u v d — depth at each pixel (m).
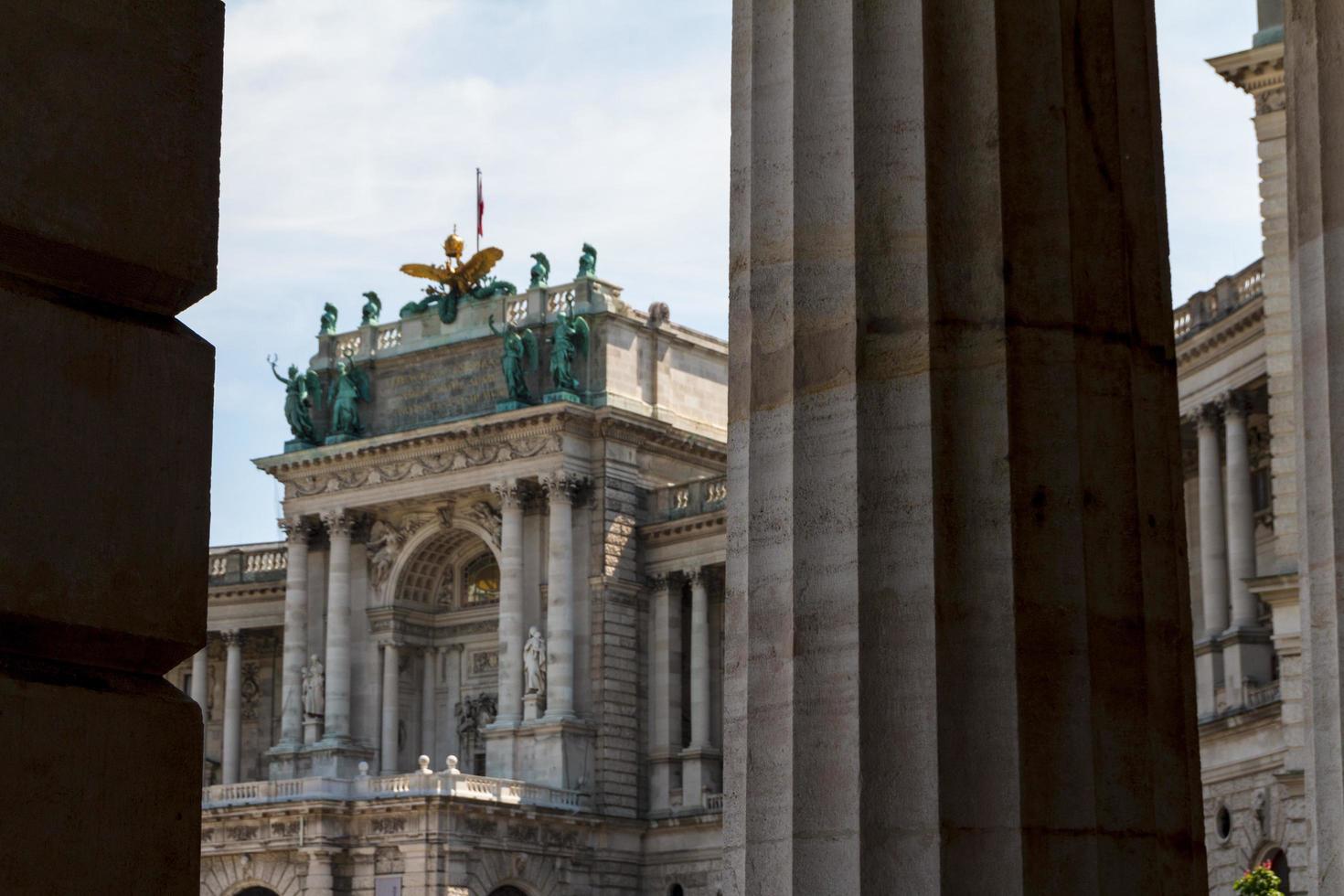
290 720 167.12
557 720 155.38
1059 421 19.00
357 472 167.62
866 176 19.48
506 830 149.38
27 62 11.70
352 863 148.25
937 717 18.33
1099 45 20.09
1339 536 26.86
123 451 12.01
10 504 11.36
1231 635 110.25
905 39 19.58
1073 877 18.08
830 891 18.42
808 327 19.53
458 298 169.62
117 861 11.54
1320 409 27.22
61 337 11.77
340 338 175.00
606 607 158.88
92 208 11.98
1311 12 27.56
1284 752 99.12
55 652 11.70
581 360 162.75
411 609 169.88
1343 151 27.05
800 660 19.02
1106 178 19.80
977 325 19.11
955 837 18.09
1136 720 18.70
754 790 19.30
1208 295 118.31
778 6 20.50
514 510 160.00
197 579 12.35
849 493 19.02
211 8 12.88
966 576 18.67
